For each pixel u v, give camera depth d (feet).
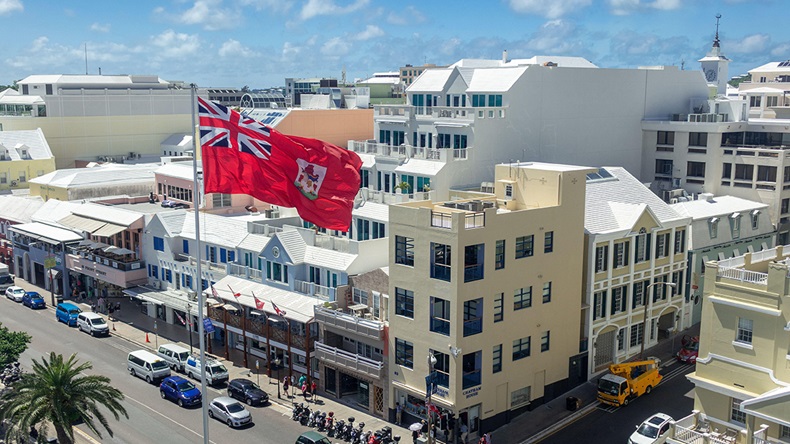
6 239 336.90
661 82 301.63
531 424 184.75
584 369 208.44
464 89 271.69
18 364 205.77
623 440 173.17
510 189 206.28
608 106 284.82
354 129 324.60
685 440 143.95
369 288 198.90
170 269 258.16
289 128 305.32
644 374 198.08
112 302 286.66
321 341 202.49
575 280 201.16
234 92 592.60
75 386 150.10
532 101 260.01
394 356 184.44
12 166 364.58
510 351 185.26
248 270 230.27
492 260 177.27
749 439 134.31
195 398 196.44
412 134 270.26
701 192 283.38
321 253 214.28
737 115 292.40
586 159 280.92
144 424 184.34
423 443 169.48
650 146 298.35
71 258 288.30
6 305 286.25
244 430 181.06
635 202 230.27
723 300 142.41
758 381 139.13
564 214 194.70
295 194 135.54
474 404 177.27
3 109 430.61
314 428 181.68
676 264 231.09
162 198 311.68
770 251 157.99
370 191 246.06
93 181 324.39
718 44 399.03
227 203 278.26
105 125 420.36
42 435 148.87
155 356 215.51
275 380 212.23
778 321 135.44
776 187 263.90
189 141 423.23
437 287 173.27
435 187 236.43
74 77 462.60
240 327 220.02
